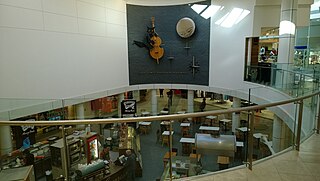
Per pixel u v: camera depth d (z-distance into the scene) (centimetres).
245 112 241
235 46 945
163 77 1154
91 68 881
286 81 616
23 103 625
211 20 1040
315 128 332
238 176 221
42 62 700
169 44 1136
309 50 1161
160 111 1055
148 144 444
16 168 301
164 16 1123
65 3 764
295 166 237
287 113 541
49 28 715
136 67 1130
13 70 630
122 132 465
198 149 274
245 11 895
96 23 896
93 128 404
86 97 858
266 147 279
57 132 309
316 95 322
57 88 748
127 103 788
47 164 344
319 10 1134
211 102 1059
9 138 378
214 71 1050
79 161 355
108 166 425
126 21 1083
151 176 393
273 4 839
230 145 256
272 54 1033
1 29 601
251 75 859
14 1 623
